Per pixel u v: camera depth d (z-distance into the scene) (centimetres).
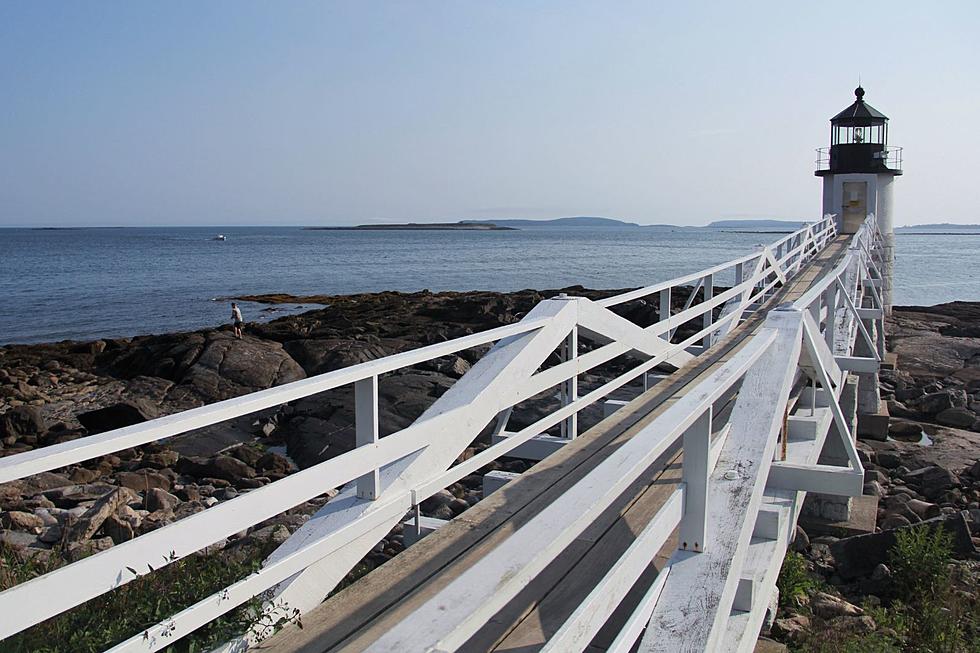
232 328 2802
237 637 347
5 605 238
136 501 983
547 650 211
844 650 628
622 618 384
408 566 419
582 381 1817
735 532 362
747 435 431
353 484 429
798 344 517
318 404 1639
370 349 2184
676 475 546
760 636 584
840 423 588
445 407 480
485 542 447
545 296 3362
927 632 707
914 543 834
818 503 961
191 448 1441
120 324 3862
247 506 318
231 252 11550
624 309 2784
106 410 1666
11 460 229
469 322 2889
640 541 291
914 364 2500
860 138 3028
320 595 398
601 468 247
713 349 1011
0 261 9044
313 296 4972
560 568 421
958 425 1709
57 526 848
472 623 164
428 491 445
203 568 511
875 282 2155
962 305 3847
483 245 14725
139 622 400
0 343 3269
